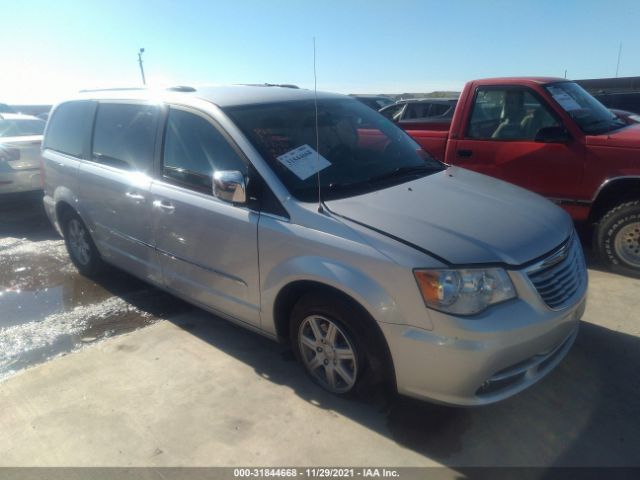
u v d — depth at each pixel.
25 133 8.53
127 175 3.95
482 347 2.34
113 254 4.36
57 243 6.15
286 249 2.84
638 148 4.28
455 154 5.39
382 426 2.77
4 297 4.59
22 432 2.81
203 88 3.87
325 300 2.77
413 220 2.69
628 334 3.59
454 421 2.80
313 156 3.25
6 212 7.65
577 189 4.66
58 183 4.82
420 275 2.39
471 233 2.60
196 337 3.77
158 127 3.73
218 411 2.94
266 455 2.60
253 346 3.62
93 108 4.50
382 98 17.44
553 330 2.56
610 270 4.68
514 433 2.70
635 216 4.37
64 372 3.36
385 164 3.54
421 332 2.42
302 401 3.00
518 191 3.42
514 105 5.05
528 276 2.51
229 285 3.28
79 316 4.17
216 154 3.29
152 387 3.17
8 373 3.38
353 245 2.59
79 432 2.80
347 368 2.88
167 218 3.56
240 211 3.09
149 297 4.50
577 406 2.89
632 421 2.76
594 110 5.04
